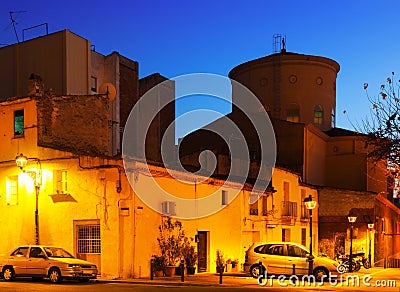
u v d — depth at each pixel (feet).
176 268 77.66
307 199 74.69
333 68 158.51
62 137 83.25
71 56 103.65
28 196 81.05
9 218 82.43
